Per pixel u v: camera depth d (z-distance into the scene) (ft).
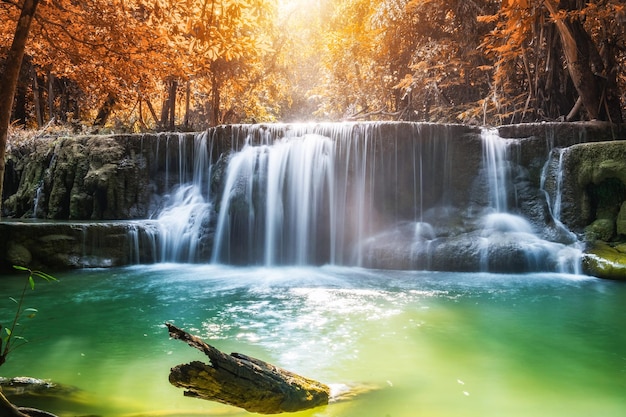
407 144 39.93
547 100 49.90
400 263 35.40
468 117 59.67
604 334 19.38
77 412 11.62
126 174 46.57
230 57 21.56
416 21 65.21
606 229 34.65
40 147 55.42
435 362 16.03
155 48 21.47
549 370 15.43
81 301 25.55
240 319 21.65
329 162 40.29
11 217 52.54
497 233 35.45
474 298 25.68
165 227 39.75
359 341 18.34
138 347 17.84
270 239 39.34
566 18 43.93
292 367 15.43
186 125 70.18
